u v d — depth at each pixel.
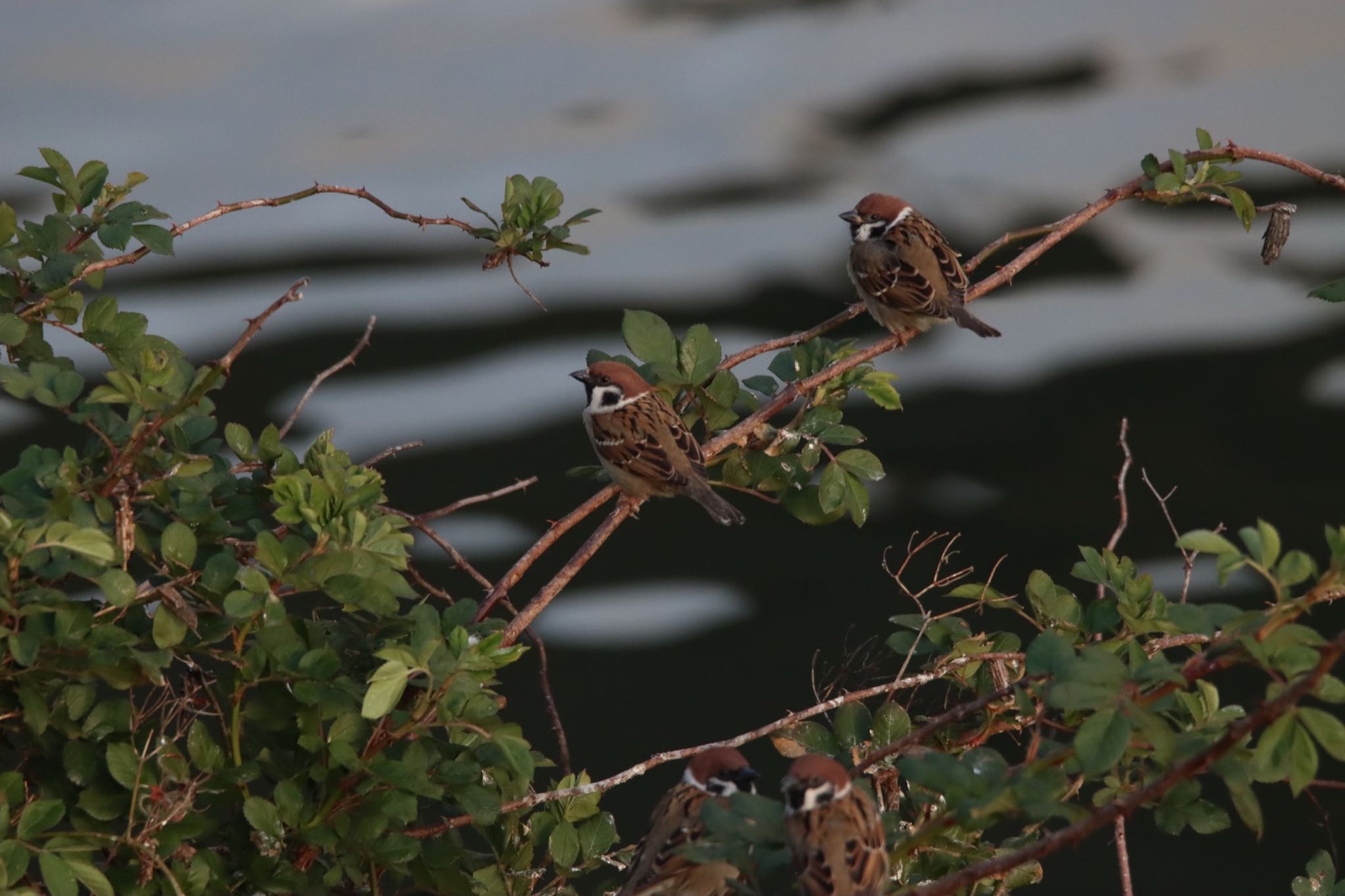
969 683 6.36
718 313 19.88
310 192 6.97
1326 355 19.23
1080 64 24.58
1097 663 4.27
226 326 18.98
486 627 6.43
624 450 8.16
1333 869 5.93
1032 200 22.20
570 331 19.44
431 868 5.95
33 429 16.28
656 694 14.23
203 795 5.54
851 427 7.34
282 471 5.89
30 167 6.52
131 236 6.39
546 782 8.39
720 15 25.64
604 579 16.11
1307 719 4.10
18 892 4.62
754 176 22.11
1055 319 20.48
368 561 5.36
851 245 10.57
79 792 5.46
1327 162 22.17
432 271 20.42
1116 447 18.00
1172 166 8.12
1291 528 16.22
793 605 15.51
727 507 8.12
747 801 4.59
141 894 5.16
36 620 4.97
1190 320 20.50
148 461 5.56
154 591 5.16
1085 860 13.00
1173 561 16.08
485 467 17.42
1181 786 5.56
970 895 5.86
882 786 6.29
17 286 6.44
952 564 16.11
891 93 24.73
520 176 7.31
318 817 5.46
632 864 6.30
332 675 5.42
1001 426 18.41
